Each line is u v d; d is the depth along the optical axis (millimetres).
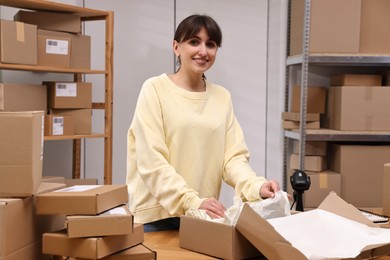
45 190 1117
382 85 3207
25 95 2727
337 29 2922
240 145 1780
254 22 3400
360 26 3004
